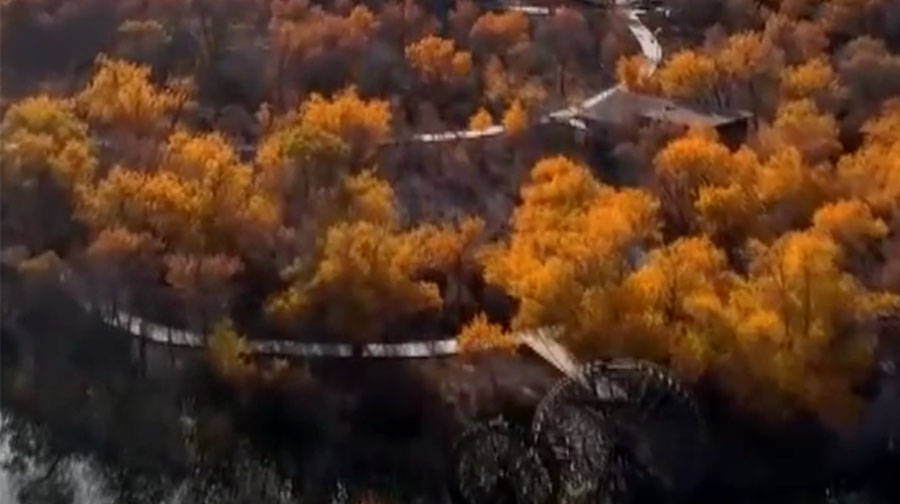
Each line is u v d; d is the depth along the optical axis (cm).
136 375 12438
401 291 12206
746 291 11725
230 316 12581
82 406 12300
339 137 14100
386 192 13288
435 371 12144
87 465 11838
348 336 12269
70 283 12888
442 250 12762
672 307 11812
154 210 12950
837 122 15288
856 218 12556
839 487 11431
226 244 12850
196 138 14250
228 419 12031
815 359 11406
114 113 14775
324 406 12012
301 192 13338
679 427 11338
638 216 12706
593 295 11731
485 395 11869
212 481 11669
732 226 12975
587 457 11238
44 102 14450
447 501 11400
